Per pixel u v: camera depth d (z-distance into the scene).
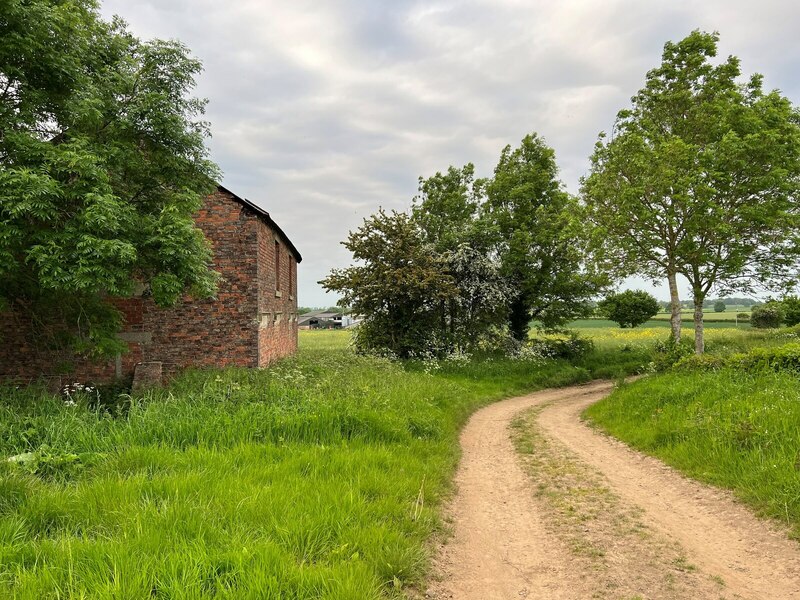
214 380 11.21
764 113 14.98
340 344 32.06
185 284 10.69
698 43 17.42
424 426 8.84
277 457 6.36
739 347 20.73
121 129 10.15
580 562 4.49
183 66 10.88
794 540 4.61
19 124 8.59
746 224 14.78
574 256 22.09
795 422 6.65
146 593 3.07
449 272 22.41
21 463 5.61
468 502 6.22
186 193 10.71
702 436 7.46
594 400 15.23
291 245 20.06
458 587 4.04
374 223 20.64
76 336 11.05
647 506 5.86
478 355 21.50
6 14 7.83
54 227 8.44
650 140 16.67
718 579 4.10
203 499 4.65
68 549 3.52
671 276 16.28
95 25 9.92
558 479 7.09
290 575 3.41
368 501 5.14
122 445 6.50
